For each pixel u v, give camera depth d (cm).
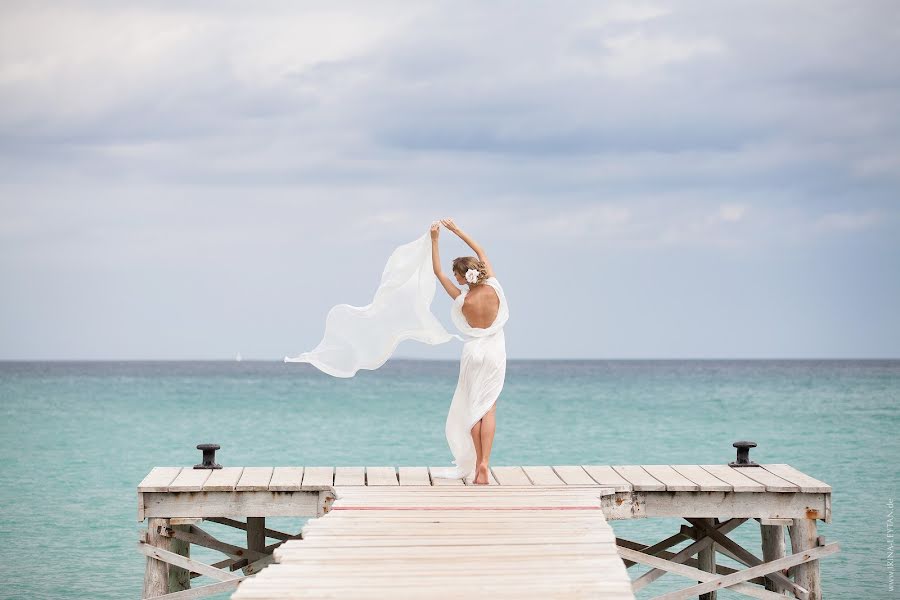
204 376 12325
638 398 6175
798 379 9781
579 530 797
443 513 868
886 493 2145
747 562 1144
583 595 612
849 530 1688
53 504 2002
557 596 611
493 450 3139
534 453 3052
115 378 11162
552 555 716
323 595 608
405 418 4478
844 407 5194
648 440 3434
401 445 3288
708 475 1073
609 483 1024
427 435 3625
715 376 11294
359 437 3553
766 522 995
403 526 812
